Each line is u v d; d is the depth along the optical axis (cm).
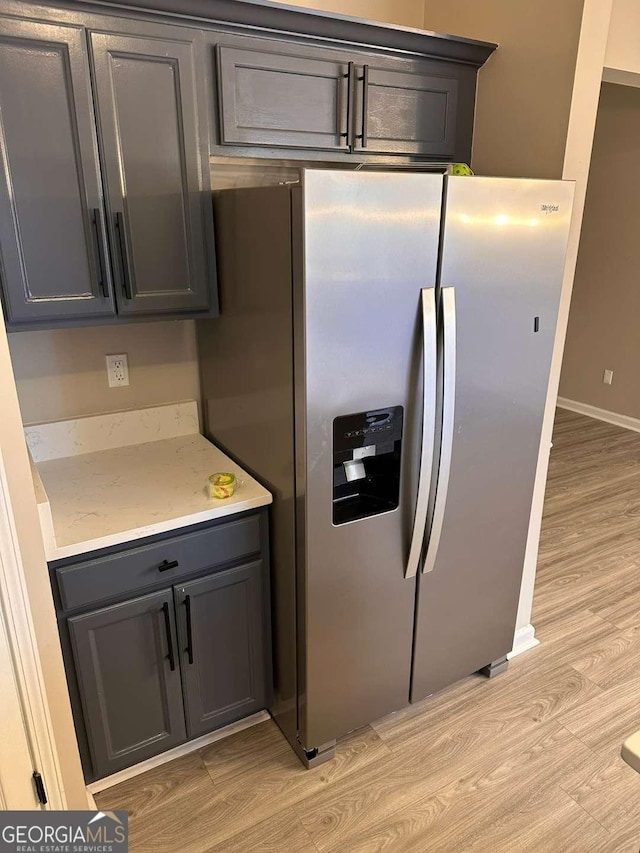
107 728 186
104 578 171
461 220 171
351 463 186
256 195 165
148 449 227
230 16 168
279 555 195
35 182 157
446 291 173
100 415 222
